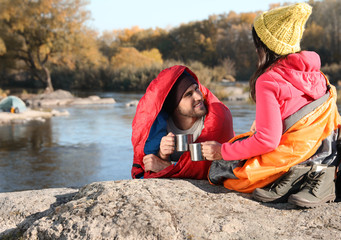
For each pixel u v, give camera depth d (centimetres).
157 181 250
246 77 5588
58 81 4353
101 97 2727
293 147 205
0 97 2661
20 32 3288
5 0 3100
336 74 3575
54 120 1413
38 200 267
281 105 201
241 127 1042
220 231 191
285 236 186
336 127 217
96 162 718
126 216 201
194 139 289
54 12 3183
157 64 3762
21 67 3797
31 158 769
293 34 201
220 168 241
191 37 8106
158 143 288
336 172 217
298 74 198
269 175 212
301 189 212
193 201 220
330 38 3916
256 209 214
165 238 188
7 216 251
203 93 299
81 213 210
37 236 206
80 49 3500
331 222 196
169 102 289
